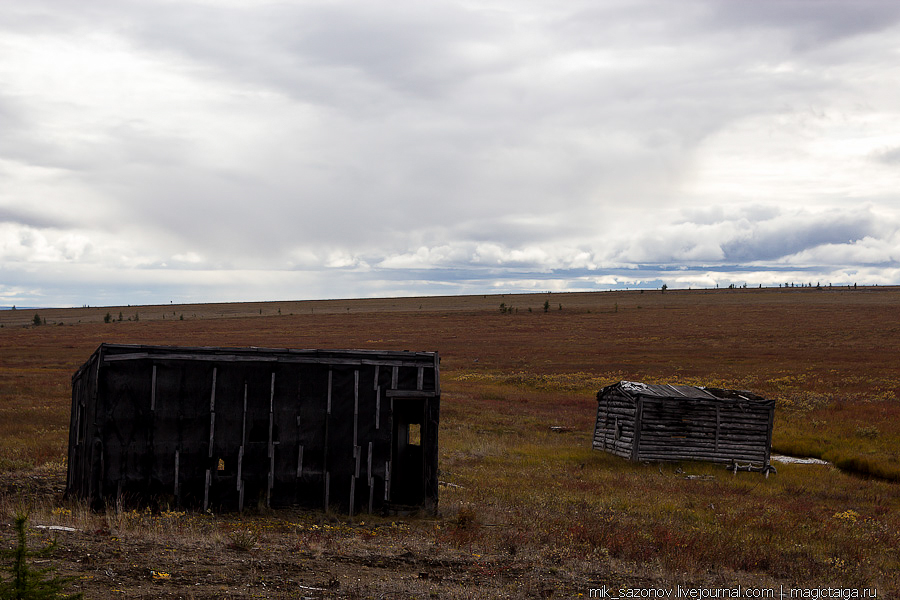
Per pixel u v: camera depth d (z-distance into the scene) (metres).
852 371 60.59
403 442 17.56
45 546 9.28
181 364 14.10
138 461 13.73
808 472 24.86
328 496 14.39
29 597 5.58
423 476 14.88
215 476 13.99
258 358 14.43
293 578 8.88
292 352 14.67
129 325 146.25
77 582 7.79
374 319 149.50
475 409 39.12
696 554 11.60
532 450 27.06
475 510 14.93
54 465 18.64
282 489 14.26
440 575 9.57
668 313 137.75
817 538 13.95
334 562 9.92
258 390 14.38
